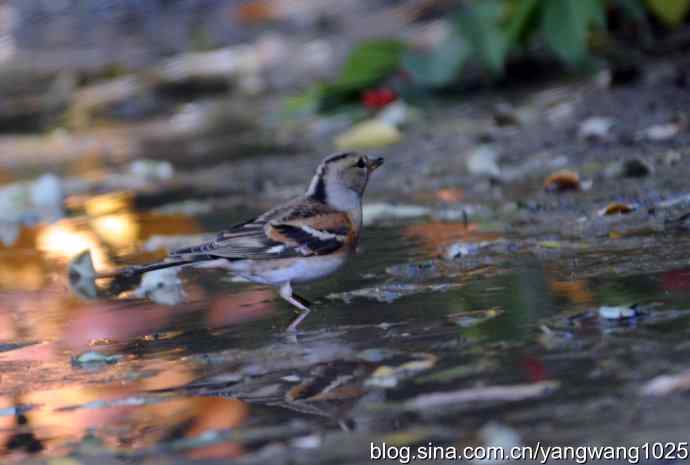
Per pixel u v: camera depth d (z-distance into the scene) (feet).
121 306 36.63
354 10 96.07
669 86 59.82
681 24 68.85
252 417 24.57
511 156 53.11
